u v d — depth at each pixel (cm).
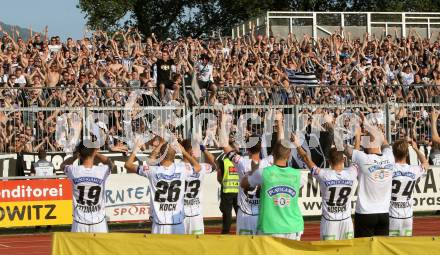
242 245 874
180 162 1184
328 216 1145
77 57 2278
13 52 2250
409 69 2541
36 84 2052
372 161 1138
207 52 2427
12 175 1761
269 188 1035
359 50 2630
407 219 1210
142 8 4869
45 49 2312
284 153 1041
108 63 2281
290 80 2205
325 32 3161
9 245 1628
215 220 2016
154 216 1165
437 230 1794
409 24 3250
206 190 1877
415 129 1900
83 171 1156
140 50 2400
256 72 2350
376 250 876
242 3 4875
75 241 870
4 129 1753
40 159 1758
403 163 1205
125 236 873
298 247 878
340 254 880
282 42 2581
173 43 2478
